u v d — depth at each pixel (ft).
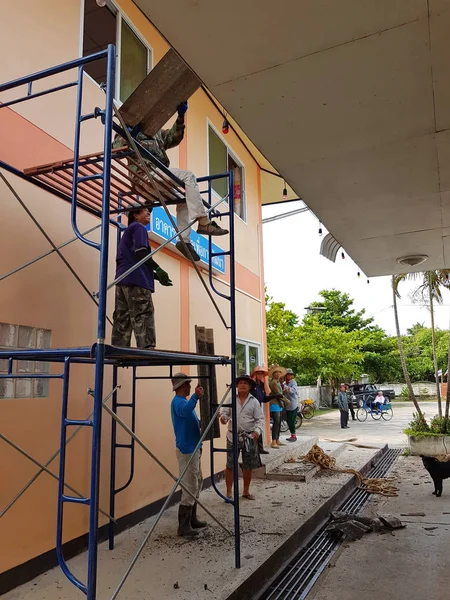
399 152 14.51
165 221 20.56
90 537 7.29
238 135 31.68
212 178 15.03
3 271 12.57
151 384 18.92
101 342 8.00
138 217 13.97
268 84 11.57
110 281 16.65
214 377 19.75
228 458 20.16
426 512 20.13
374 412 68.74
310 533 17.38
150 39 21.15
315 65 10.89
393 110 12.48
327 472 26.13
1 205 12.67
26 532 12.43
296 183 16.53
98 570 12.83
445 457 23.04
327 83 11.50
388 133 13.51
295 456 29.63
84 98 16.21
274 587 13.07
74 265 15.10
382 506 21.35
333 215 19.31
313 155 14.69
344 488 23.02
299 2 9.14
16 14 13.61
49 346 13.98
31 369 13.25
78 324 15.11
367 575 13.80
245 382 20.39
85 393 15.14
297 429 54.03
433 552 15.44
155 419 18.95
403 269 27.32
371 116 12.75
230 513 18.16
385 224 20.25
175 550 14.29
